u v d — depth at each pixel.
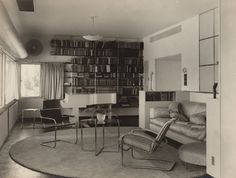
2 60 7.29
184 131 5.57
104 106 9.88
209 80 6.66
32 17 7.14
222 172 3.54
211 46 6.57
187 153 4.28
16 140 6.55
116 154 5.21
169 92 7.63
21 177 3.96
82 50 10.35
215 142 3.71
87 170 4.26
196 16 7.15
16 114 9.50
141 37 10.74
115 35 10.25
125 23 8.04
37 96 10.45
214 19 6.45
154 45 9.80
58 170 4.25
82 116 9.67
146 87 10.54
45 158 4.92
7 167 4.43
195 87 7.29
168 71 9.84
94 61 10.45
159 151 5.46
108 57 10.62
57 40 10.05
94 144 6.05
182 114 6.70
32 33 9.69
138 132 5.14
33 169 4.30
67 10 6.46
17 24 8.02
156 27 8.70
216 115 3.68
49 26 8.42
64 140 6.45
